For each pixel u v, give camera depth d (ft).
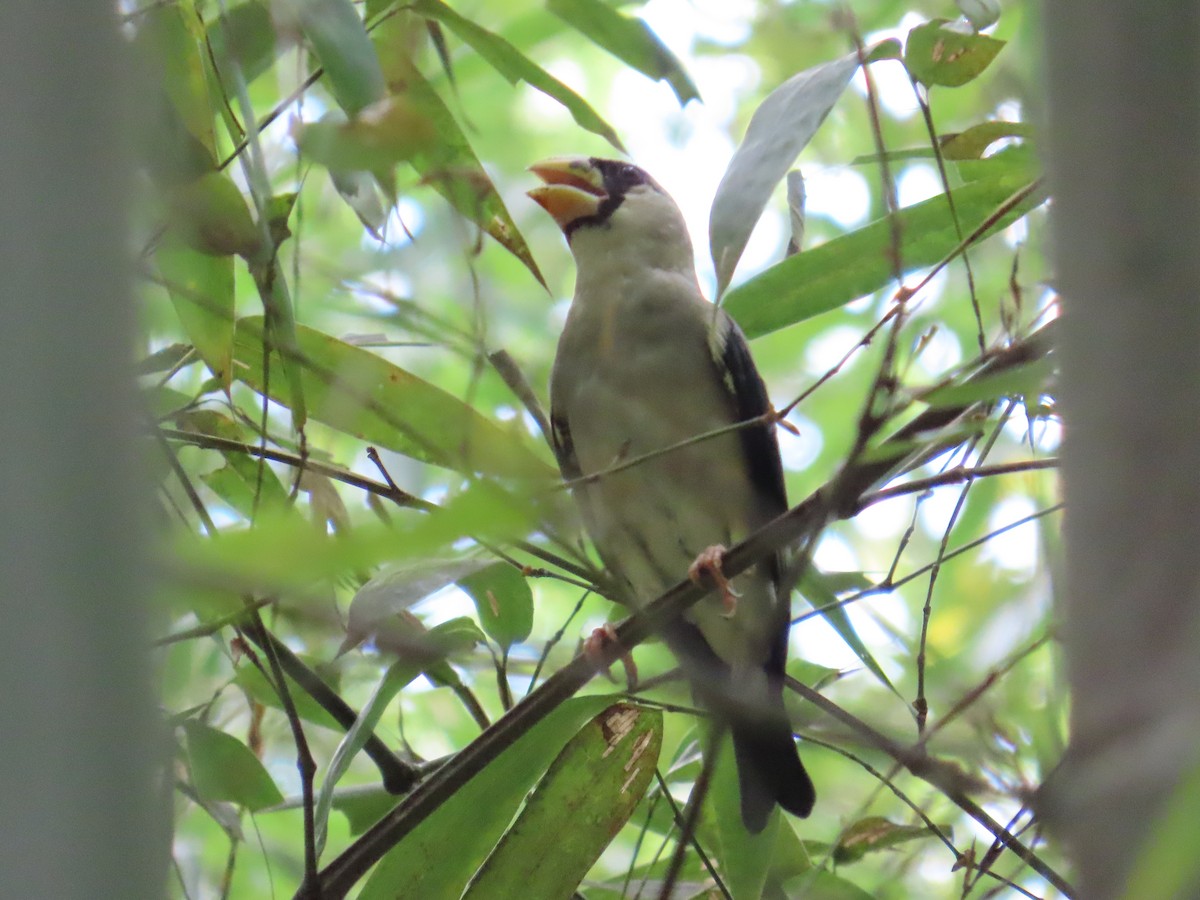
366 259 20.53
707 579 18.10
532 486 11.24
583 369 24.82
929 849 23.40
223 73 17.38
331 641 19.83
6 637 7.24
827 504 13.79
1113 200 8.35
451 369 29.91
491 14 29.37
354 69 14.07
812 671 21.97
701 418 24.14
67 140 7.80
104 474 7.50
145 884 7.41
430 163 16.14
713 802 19.85
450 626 18.17
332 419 17.98
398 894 17.87
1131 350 8.21
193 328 16.25
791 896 19.95
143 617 7.52
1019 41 21.06
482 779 18.01
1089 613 8.11
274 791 18.65
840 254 18.93
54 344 7.54
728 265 13.93
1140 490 8.07
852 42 16.61
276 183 20.99
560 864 17.60
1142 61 8.38
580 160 26.94
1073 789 8.09
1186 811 7.10
